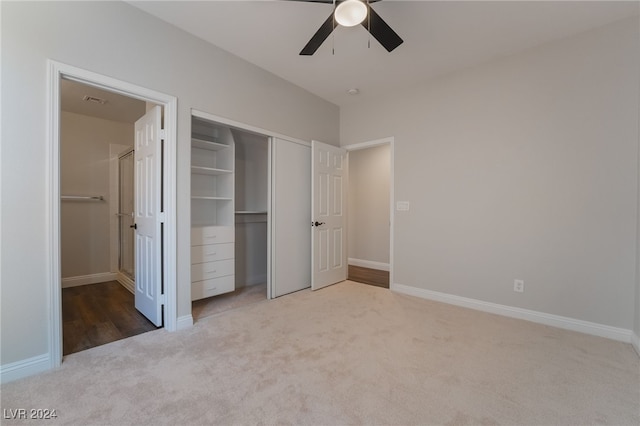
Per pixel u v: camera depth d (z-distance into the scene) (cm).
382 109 378
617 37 230
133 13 217
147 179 264
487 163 296
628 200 228
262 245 418
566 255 254
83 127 401
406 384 170
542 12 219
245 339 228
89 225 405
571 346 219
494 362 195
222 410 147
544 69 263
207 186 353
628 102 227
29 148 174
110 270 421
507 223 284
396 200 365
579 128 247
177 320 246
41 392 159
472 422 140
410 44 263
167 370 183
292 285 357
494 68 290
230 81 282
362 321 266
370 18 180
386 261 516
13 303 171
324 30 195
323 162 377
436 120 330
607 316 236
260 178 415
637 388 167
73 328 249
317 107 385
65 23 186
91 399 154
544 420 141
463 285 312
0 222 166
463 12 219
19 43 170
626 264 229
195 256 292
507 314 283
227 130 335
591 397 159
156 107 245
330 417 142
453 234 319
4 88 166
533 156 270
